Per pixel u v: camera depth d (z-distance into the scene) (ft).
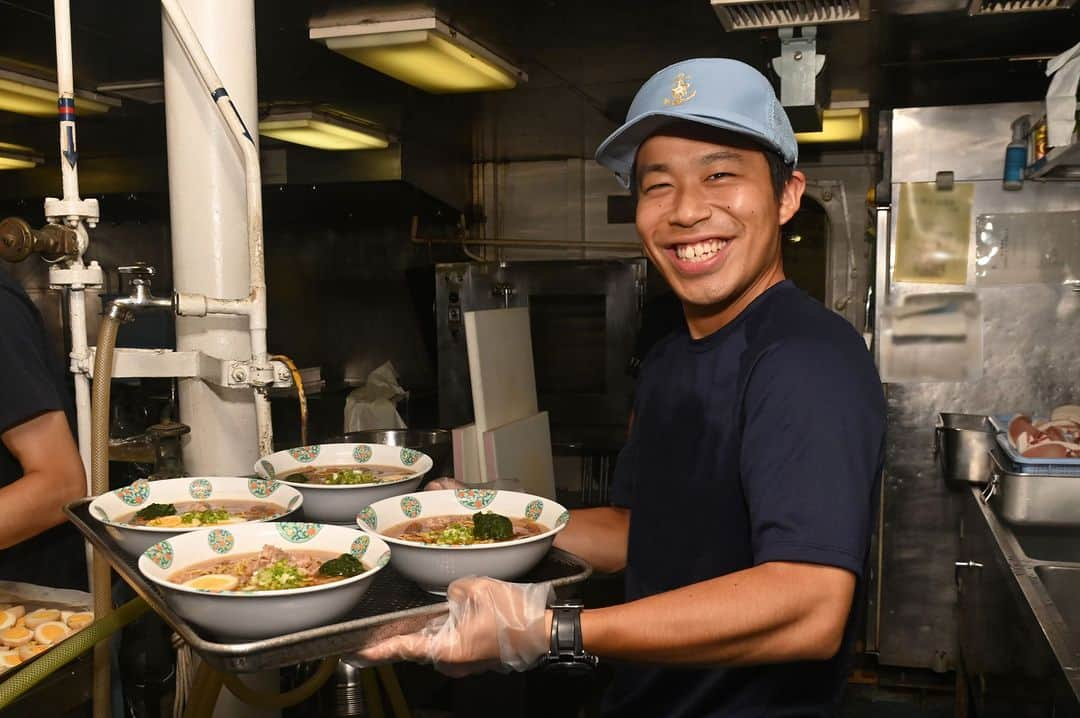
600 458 14.75
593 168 17.11
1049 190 10.89
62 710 4.57
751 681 3.96
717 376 4.14
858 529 3.46
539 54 10.11
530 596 3.48
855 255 15.85
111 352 5.07
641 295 13.66
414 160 14.32
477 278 12.99
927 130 11.19
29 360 5.49
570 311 14.19
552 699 9.30
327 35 8.80
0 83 10.11
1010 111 10.96
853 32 9.47
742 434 3.86
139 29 8.90
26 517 5.31
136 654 6.37
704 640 3.40
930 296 11.30
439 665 3.51
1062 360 11.02
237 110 6.20
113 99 11.61
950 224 11.21
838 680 3.98
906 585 11.51
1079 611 6.77
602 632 3.41
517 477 10.39
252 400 6.50
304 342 17.24
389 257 16.71
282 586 3.47
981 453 10.02
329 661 5.44
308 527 4.07
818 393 3.58
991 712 7.31
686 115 3.91
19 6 8.10
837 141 14.96
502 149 16.15
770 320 4.00
